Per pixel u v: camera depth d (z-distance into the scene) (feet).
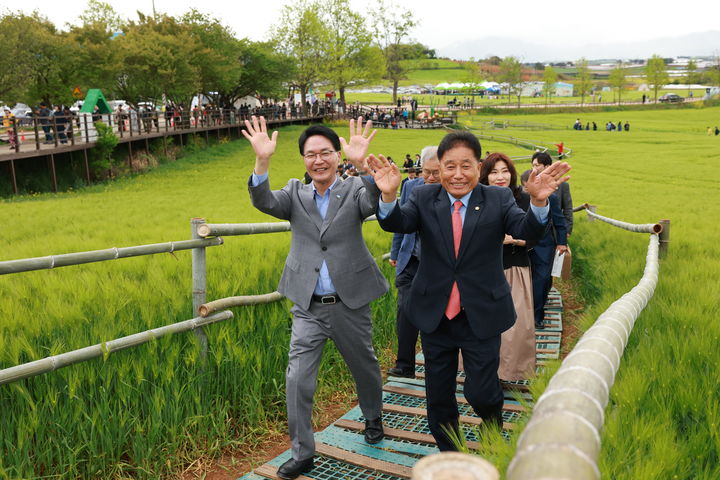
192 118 140.36
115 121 100.73
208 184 90.74
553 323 21.30
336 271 11.25
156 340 12.32
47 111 86.84
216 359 13.25
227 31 145.18
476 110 293.43
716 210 53.57
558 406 3.15
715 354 10.25
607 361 4.35
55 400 10.65
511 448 7.54
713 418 8.05
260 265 18.54
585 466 2.49
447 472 2.51
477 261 10.32
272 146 10.93
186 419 12.30
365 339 11.80
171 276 17.28
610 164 126.00
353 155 10.81
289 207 11.62
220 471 12.03
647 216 44.80
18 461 10.12
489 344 10.50
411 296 10.92
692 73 572.10
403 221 10.44
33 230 39.29
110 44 107.76
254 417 13.56
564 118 279.90
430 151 15.25
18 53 83.15
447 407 11.13
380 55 226.79
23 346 11.09
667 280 16.89
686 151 151.84
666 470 6.93
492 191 10.50
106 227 39.29
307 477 11.10
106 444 11.11
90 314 13.19
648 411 8.42
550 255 20.13
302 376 11.16
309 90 228.84
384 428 12.96
